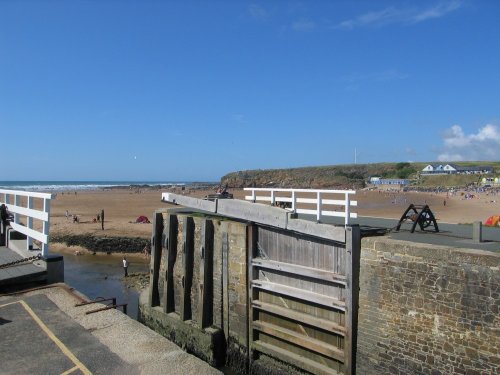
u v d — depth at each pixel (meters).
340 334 9.88
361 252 9.65
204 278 12.84
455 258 8.23
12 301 11.74
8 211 17.17
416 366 8.76
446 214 42.06
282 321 11.29
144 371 8.27
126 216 49.66
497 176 120.06
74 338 9.56
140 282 23.34
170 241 14.24
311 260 10.66
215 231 12.88
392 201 64.12
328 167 154.25
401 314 8.98
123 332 9.94
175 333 13.61
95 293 21.17
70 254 31.75
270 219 11.02
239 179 141.12
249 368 11.90
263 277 11.73
